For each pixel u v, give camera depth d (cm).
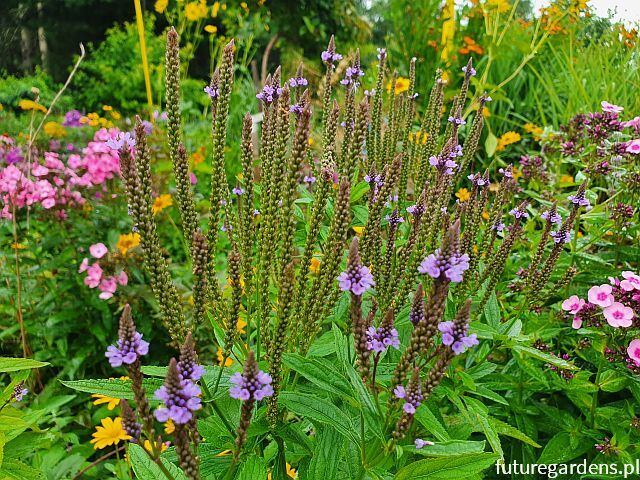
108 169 520
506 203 404
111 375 482
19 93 1384
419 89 813
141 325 470
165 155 595
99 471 387
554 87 739
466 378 245
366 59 1195
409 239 238
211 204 228
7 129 754
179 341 198
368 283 175
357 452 216
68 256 483
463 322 169
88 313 482
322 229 302
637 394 294
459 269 169
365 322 187
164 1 796
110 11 1900
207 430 218
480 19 796
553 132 530
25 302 486
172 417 146
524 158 483
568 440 302
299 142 203
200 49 1598
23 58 1786
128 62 1396
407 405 174
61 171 518
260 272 223
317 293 220
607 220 370
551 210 279
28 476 234
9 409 240
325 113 318
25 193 470
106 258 488
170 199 533
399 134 368
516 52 745
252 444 221
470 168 685
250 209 232
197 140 781
